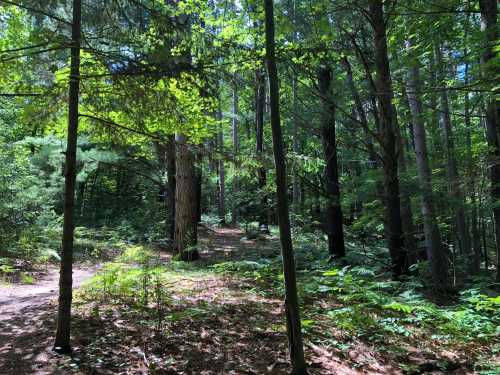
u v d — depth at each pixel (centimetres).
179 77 527
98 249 1603
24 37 802
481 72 859
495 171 953
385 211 1109
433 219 1122
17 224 1380
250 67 635
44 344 524
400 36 1026
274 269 1042
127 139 652
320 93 1050
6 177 1312
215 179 3155
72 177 511
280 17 768
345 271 974
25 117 562
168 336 557
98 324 596
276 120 454
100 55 521
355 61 1201
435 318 691
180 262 1201
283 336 582
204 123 968
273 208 2141
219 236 2247
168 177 1920
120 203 2544
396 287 873
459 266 1459
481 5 816
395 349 562
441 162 1805
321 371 489
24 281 1084
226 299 760
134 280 788
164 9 844
